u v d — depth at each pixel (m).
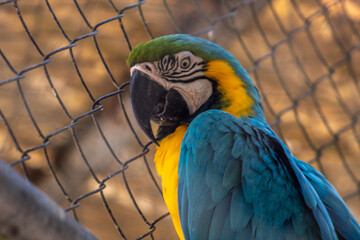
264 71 7.03
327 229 3.15
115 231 7.39
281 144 3.48
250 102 3.83
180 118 3.84
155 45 3.81
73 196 6.91
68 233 2.10
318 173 3.83
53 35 6.44
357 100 7.27
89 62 6.51
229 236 3.21
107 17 6.42
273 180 3.28
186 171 3.43
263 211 3.22
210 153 3.38
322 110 7.24
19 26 6.38
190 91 3.80
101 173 6.86
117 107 6.58
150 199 7.23
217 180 3.31
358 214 7.57
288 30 7.01
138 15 6.39
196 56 3.81
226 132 3.43
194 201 3.33
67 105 6.62
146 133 3.75
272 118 7.20
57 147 6.68
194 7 6.52
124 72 6.56
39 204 1.99
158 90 3.80
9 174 1.90
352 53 6.29
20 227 1.97
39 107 6.59
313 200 3.18
